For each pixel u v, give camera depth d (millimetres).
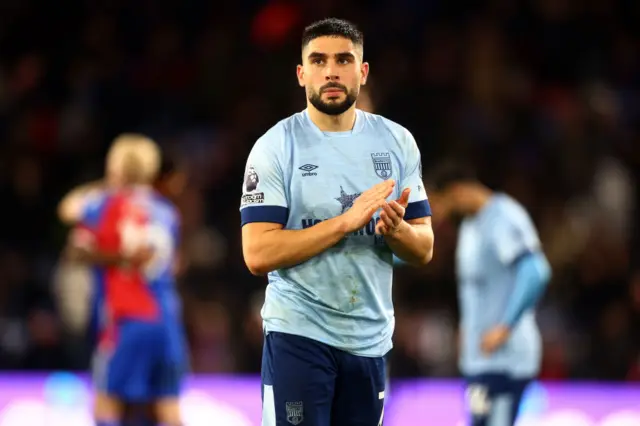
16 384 27766
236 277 37312
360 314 14211
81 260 25000
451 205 23219
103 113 44594
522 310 22078
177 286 36031
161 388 25469
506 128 44656
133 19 47781
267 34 46719
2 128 44062
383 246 14391
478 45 46781
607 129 44594
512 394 22562
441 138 43312
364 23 47156
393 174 14477
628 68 47281
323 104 14148
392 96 44531
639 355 33906
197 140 43219
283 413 14070
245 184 14367
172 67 46312
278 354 14148
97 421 25469
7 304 36500
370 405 14469
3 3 47781
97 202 25438
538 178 42625
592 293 36906
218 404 27766
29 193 41188
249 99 45031
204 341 34438
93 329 26375
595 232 39750
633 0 49062
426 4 48031
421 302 35875
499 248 22453
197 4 48094
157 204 25953
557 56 47281
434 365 33219
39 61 46312
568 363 34062
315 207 14125
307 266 14086
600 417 27141
